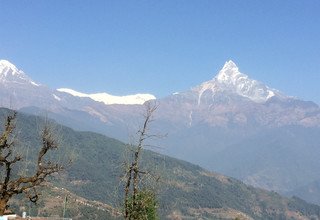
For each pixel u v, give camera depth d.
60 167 48.50
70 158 50.12
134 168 54.12
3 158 46.22
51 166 48.06
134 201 54.84
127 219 55.12
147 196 56.12
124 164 54.19
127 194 54.81
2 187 46.06
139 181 55.12
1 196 46.16
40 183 48.53
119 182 55.69
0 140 46.59
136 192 54.88
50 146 48.31
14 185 46.47
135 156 53.97
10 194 46.31
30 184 48.78
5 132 47.03
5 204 46.25
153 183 56.84
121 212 56.28
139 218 55.50
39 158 47.69
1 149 46.50
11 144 48.00
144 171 55.09
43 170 47.47
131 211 55.06
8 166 46.53
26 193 47.78
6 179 46.28
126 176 54.56
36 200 48.31
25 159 48.91
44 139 48.25
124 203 55.62
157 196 57.81
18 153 48.47
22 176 47.81
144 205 55.66
